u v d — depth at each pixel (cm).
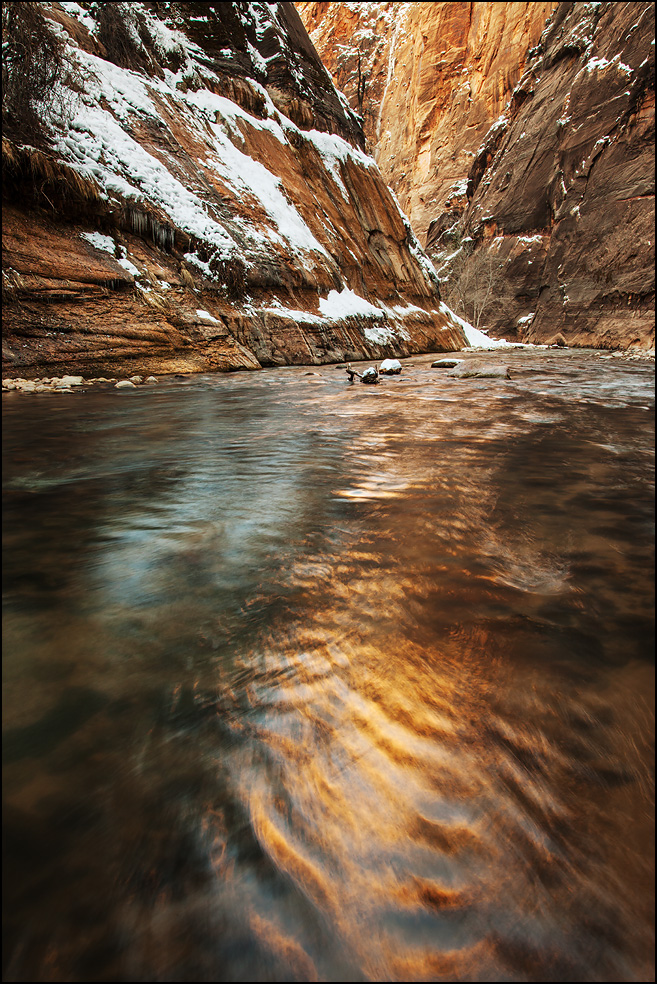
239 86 1608
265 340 1160
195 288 1054
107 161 970
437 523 223
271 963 64
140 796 86
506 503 251
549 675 118
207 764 93
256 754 95
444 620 143
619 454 358
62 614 144
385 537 207
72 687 113
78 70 1044
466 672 120
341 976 63
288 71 1861
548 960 65
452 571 175
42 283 757
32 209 809
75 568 176
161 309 938
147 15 1393
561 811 84
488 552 192
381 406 605
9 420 475
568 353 2078
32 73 866
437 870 75
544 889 72
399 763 94
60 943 65
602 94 2764
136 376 809
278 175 1584
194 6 1556
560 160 3041
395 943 66
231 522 224
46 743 97
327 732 101
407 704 109
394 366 1099
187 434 430
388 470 317
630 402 640
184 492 269
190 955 65
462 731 101
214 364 977
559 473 307
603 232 2667
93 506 245
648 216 2444
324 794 87
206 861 75
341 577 171
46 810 83
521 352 2194
